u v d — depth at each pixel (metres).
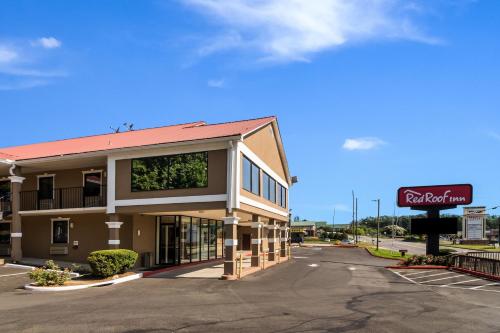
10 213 25.31
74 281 18.05
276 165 29.78
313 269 25.72
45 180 26.72
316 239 90.25
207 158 20.59
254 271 22.88
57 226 25.97
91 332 9.64
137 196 21.61
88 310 12.20
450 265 27.38
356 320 11.16
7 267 22.62
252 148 23.19
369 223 172.38
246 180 21.89
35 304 13.28
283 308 12.71
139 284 18.12
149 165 21.61
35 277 16.95
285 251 33.97
